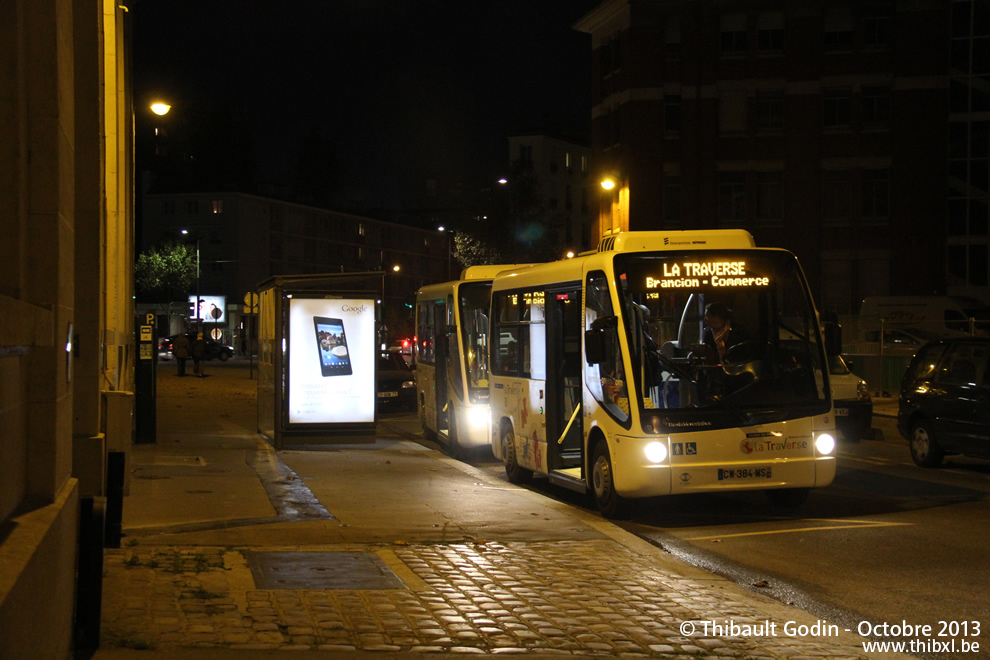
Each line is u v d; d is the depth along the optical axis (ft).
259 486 40.88
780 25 155.43
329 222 329.11
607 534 32.45
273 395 59.31
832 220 154.81
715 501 41.32
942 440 50.52
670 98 158.20
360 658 18.98
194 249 291.38
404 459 53.26
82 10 27.53
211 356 223.51
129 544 28.22
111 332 41.47
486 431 57.98
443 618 22.06
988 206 150.20
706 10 156.46
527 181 234.17
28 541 12.89
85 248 27.61
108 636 19.47
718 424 36.17
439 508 36.60
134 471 44.93
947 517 37.40
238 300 291.17
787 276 38.11
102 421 37.06
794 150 155.02
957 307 116.26
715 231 39.19
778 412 36.73
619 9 161.99
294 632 20.39
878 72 153.07
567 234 348.79
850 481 46.98
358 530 31.78
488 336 53.72
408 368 99.04
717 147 157.07
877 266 153.69
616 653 20.13
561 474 41.98
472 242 231.09
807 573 28.55
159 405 92.73
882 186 153.69
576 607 23.53
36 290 17.20
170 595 22.74
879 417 86.58
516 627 21.65
